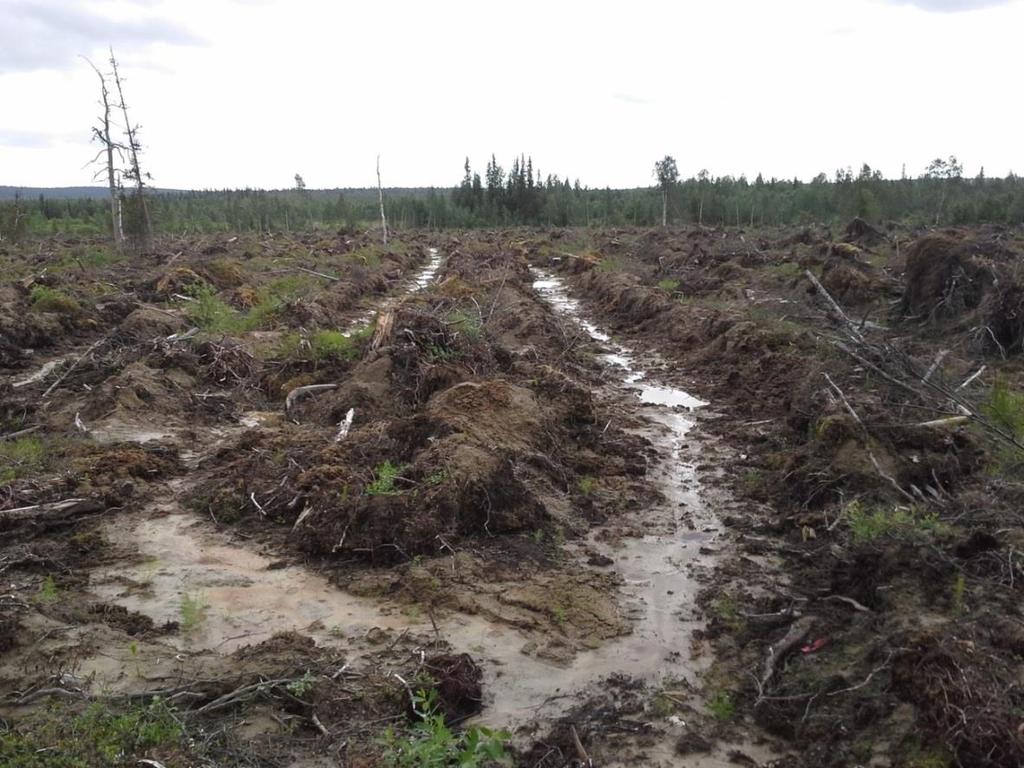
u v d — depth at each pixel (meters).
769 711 4.38
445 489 6.58
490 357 11.09
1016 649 4.24
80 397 10.07
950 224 38.59
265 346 13.30
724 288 18.78
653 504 7.46
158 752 3.79
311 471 7.20
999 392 8.59
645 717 4.41
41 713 4.14
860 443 7.25
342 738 4.12
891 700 4.12
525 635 5.20
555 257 33.09
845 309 15.16
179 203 72.06
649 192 80.12
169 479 7.79
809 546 6.33
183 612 5.32
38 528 6.48
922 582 5.12
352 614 5.43
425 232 61.03
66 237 42.88
